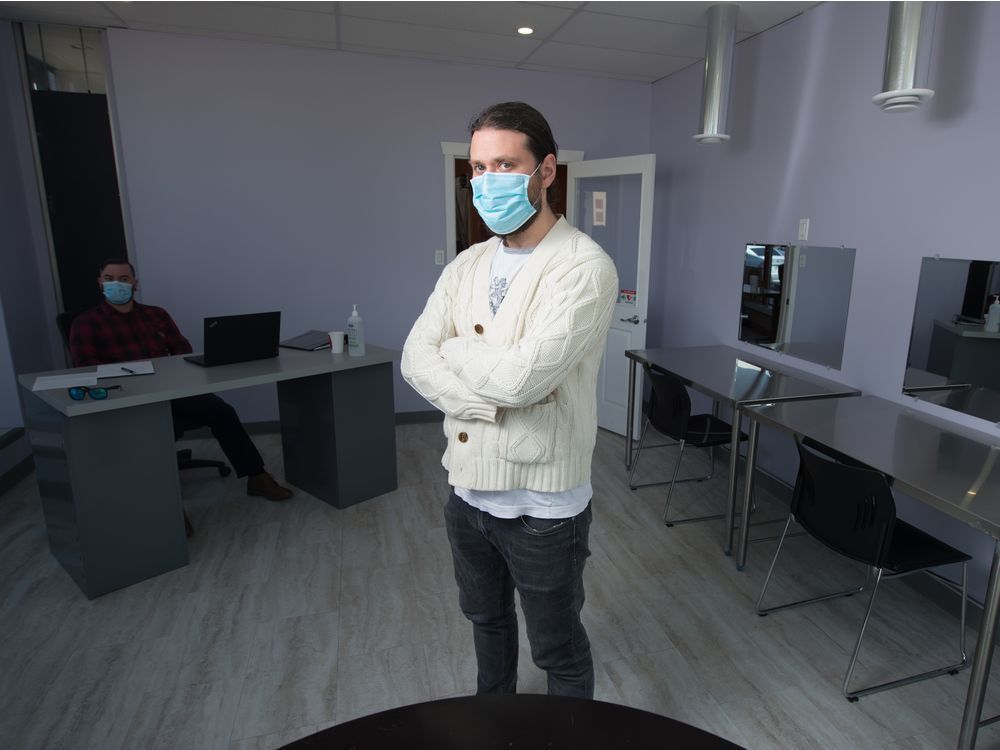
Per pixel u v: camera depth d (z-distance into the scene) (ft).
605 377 15.12
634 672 6.72
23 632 7.30
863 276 9.41
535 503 4.08
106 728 5.90
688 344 14.47
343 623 7.54
